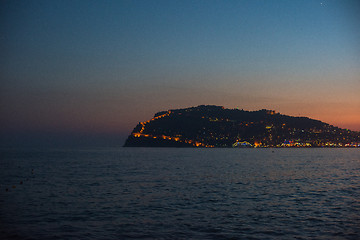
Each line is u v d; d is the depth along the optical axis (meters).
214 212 30.52
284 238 22.23
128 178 62.44
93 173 74.12
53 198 38.84
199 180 58.78
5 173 74.81
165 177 64.44
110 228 25.02
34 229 24.77
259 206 33.38
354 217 28.14
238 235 23.00
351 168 88.94
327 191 44.09
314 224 25.83
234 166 98.12
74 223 26.55
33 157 164.38
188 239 22.23
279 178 62.22
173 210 31.53
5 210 31.61
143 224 26.14
